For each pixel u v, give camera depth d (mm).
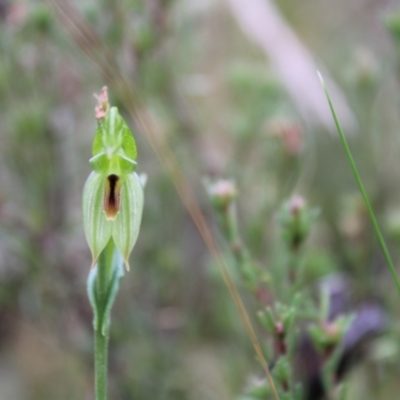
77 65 486
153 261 518
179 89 521
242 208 501
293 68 540
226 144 597
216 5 587
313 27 733
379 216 489
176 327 525
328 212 591
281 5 736
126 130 281
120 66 458
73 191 532
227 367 492
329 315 405
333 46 709
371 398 458
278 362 322
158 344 500
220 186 351
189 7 513
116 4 467
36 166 477
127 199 280
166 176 518
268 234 506
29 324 548
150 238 520
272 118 515
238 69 528
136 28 461
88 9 466
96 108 287
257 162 536
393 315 442
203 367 532
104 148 279
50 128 477
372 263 467
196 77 530
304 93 534
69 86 507
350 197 505
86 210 280
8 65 477
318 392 365
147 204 525
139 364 485
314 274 472
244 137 523
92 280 286
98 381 286
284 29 560
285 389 323
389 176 568
